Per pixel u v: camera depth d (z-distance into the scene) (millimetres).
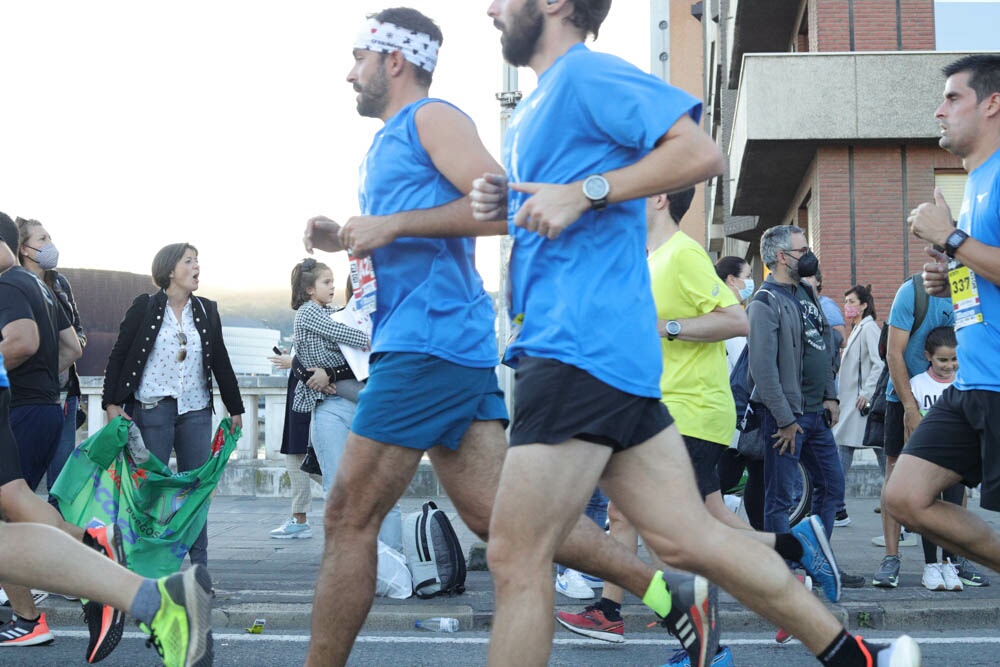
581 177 2768
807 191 18391
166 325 6375
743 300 7562
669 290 4848
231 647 5172
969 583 6398
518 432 2715
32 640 5078
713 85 30891
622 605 5754
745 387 6980
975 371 3756
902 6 17391
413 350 3404
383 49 3648
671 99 2695
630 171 2666
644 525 2883
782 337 6062
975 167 3922
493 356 3594
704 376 4922
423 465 12094
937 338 6238
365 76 3678
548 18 2893
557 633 5402
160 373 6309
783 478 6090
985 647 5125
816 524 4449
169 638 3158
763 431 6164
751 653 5023
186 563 7484
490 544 2725
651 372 2779
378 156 3566
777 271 6316
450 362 3436
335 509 3426
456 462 3551
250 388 12641
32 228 6793
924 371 6527
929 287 4102
